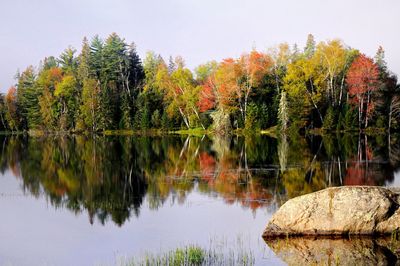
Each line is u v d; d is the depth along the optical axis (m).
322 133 56.91
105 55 87.12
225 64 62.47
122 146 46.59
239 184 21.36
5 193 20.67
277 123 61.12
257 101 64.19
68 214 16.38
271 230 12.39
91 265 11.05
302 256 10.62
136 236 13.26
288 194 18.69
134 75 88.94
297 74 61.44
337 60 61.69
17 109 90.44
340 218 11.86
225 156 34.03
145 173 26.16
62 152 41.31
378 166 26.56
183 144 47.16
